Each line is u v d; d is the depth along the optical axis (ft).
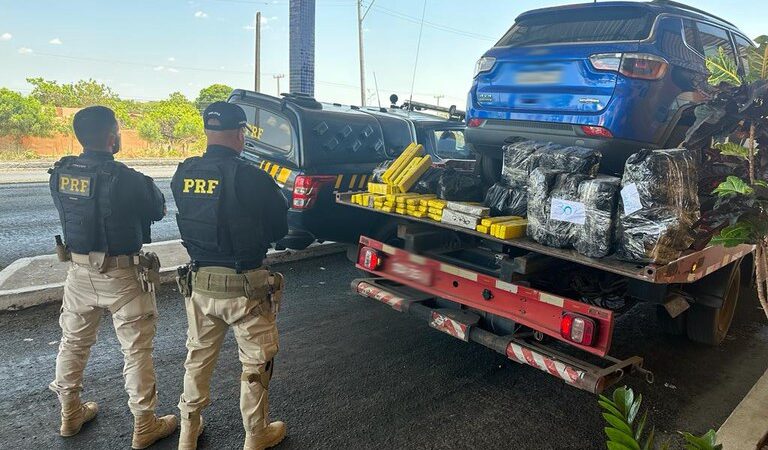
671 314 10.90
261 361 8.88
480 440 10.13
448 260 13.14
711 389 12.73
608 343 9.83
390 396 11.53
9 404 10.29
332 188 17.83
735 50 16.55
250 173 8.39
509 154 12.33
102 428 9.74
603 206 9.90
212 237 8.30
